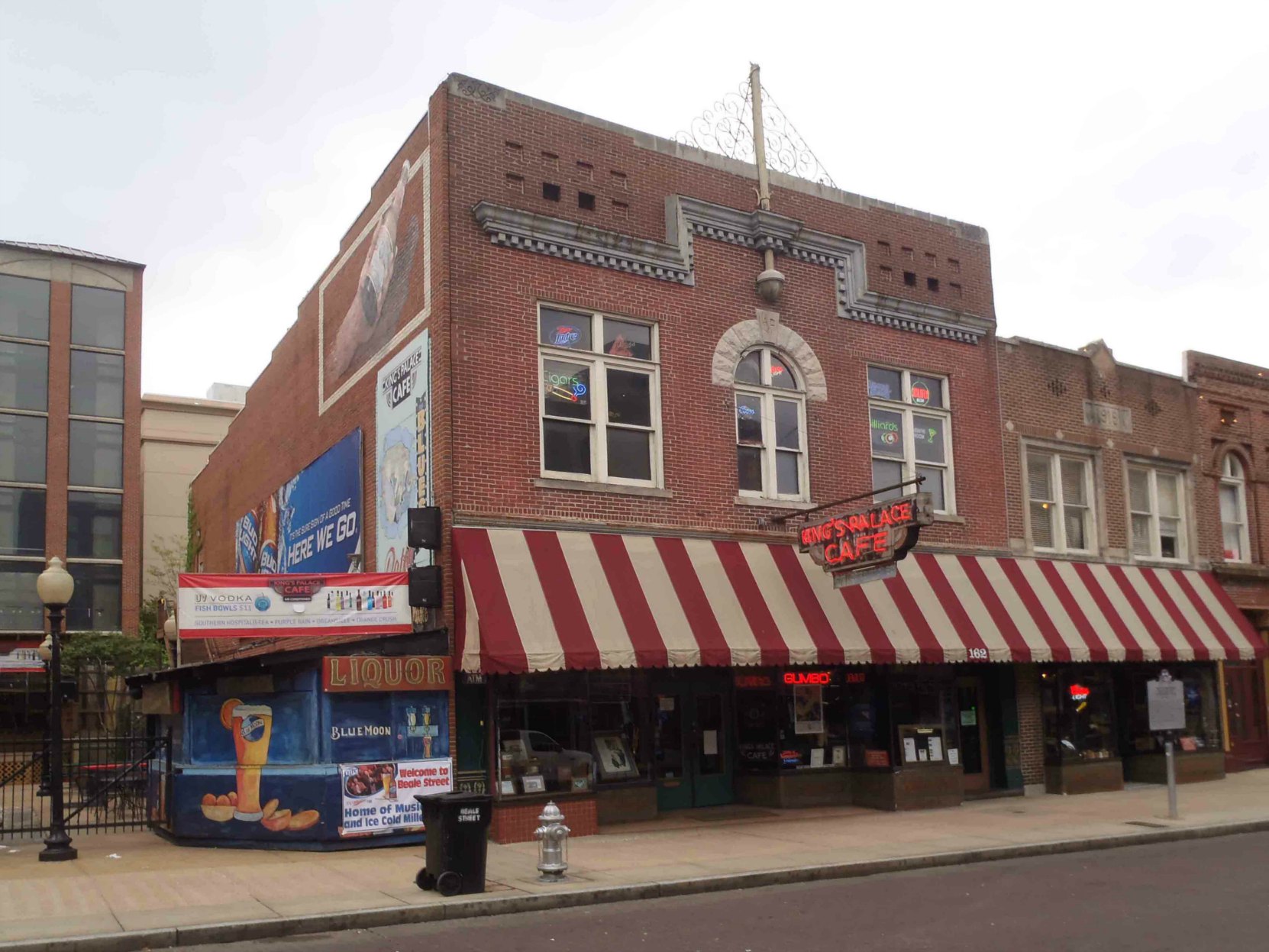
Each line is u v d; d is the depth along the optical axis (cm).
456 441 1611
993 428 2225
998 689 2169
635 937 994
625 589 1644
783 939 980
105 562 4028
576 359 1752
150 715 1861
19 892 1170
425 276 1723
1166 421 2550
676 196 1872
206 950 962
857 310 2066
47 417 4012
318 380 2275
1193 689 2464
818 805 1900
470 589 1525
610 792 1706
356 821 1464
